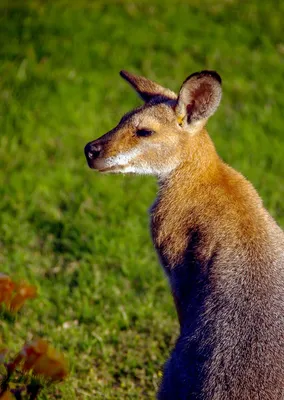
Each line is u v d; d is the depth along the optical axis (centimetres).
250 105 1877
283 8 2319
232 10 2317
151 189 1584
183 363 831
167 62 2059
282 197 1548
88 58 2100
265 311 812
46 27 2242
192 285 902
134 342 1182
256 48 2127
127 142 999
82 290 1291
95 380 1106
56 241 1429
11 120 1839
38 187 1577
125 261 1354
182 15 2295
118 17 2297
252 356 786
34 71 2044
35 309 1248
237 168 1641
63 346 1166
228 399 774
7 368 876
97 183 1603
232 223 898
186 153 989
